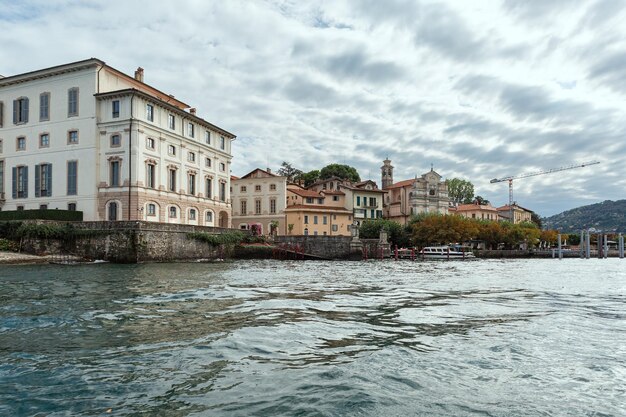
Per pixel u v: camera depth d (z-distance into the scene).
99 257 41.38
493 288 20.42
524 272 36.06
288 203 85.88
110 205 49.59
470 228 79.00
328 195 89.75
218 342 8.56
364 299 15.59
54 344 8.48
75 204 50.97
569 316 11.92
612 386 6.11
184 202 58.06
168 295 16.34
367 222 83.38
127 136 49.16
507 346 8.33
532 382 6.26
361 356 7.57
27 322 10.72
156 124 52.94
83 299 15.07
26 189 54.09
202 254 49.31
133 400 5.56
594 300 15.78
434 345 8.41
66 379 6.37
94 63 50.72
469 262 60.53
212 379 6.34
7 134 55.56
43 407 5.36
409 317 11.64
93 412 5.21
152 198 51.50
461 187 141.50
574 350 8.05
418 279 26.05
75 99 51.78
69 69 51.59
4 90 55.94
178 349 8.03
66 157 51.84
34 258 38.69
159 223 43.34
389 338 9.02
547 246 120.19
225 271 31.55
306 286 20.53
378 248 66.44
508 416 5.08
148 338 8.98
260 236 59.59
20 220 41.75
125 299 15.12
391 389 5.93
